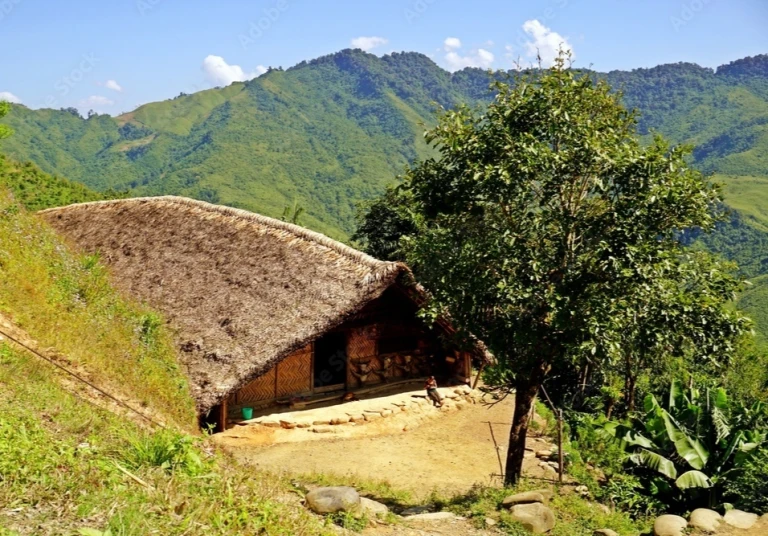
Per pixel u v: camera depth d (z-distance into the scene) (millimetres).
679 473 14664
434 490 12320
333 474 13031
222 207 23859
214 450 9898
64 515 5086
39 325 11672
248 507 6559
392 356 19406
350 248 18047
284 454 14578
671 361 20000
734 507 13156
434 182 11570
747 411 16422
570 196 11359
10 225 17000
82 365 11188
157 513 5664
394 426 16625
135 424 9219
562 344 10891
